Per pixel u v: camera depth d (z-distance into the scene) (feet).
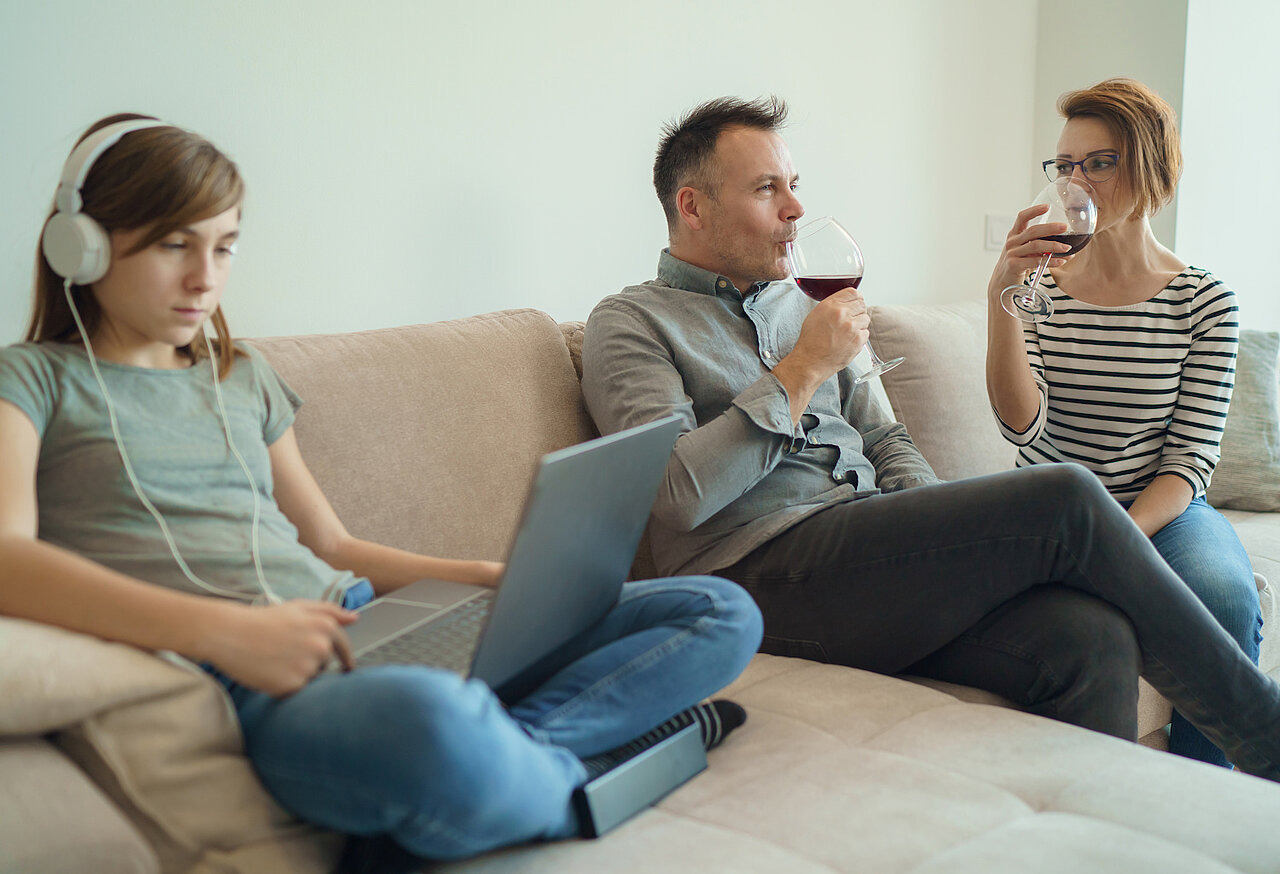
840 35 8.34
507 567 2.92
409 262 6.11
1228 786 3.40
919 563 4.63
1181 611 4.31
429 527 4.66
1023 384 5.99
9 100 4.65
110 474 3.42
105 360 3.57
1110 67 9.55
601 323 5.35
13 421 3.24
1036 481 4.43
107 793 2.87
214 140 5.29
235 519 3.62
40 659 2.72
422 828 2.69
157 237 3.33
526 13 6.48
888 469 5.84
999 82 9.71
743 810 3.28
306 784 2.81
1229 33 9.48
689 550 5.22
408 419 4.72
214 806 2.87
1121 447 6.21
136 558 3.37
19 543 2.99
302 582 3.59
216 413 3.76
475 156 6.33
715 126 5.49
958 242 9.62
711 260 5.60
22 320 4.79
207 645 2.89
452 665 3.15
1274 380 8.02
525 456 5.11
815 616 4.88
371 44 5.82
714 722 3.80
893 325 7.43
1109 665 4.26
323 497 4.16
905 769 3.48
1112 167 5.99
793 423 4.88
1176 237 9.51
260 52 5.41
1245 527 7.23
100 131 3.39
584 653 3.88
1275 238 10.75
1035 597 4.54
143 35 5.00
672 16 7.25
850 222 8.64
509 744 2.77
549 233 6.77
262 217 5.50
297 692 2.96
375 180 5.91
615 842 3.11
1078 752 3.64
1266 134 10.27
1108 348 6.24
